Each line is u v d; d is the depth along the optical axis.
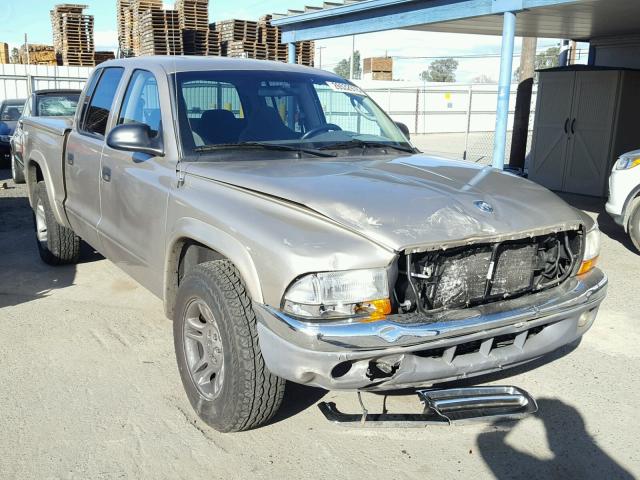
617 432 3.48
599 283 3.52
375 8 10.42
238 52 20.17
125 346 4.52
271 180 3.30
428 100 34.09
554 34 12.62
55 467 3.08
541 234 3.24
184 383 3.55
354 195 3.10
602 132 11.40
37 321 4.99
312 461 3.17
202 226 3.34
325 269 2.74
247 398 3.11
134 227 4.20
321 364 2.73
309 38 12.62
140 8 20.94
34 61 24.83
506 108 8.56
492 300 3.17
